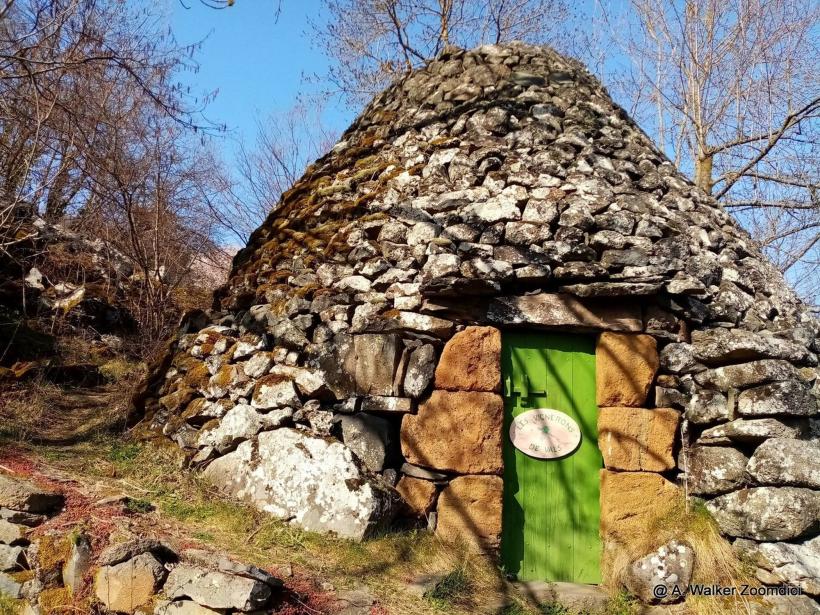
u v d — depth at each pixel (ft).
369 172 19.19
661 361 15.84
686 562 13.78
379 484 14.82
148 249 34.45
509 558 15.03
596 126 19.11
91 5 27.71
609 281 15.72
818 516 13.50
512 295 15.89
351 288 16.89
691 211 18.16
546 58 20.58
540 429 15.58
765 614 12.93
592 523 15.31
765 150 33.83
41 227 28.99
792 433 14.10
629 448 15.16
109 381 23.03
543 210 16.62
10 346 21.77
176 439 16.94
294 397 15.78
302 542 13.99
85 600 12.07
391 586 13.19
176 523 14.08
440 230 16.81
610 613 13.56
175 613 11.37
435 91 20.34
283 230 19.45
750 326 16.37
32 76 19.60
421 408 15.49
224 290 19.98
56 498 13.69
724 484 14.47
